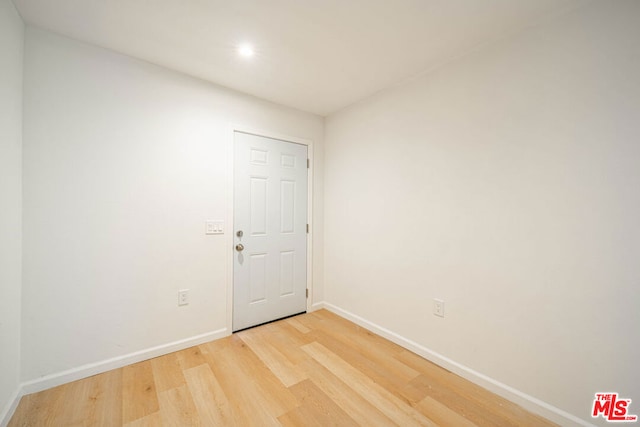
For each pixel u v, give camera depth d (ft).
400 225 7.23
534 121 4.87
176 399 5.05
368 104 8.19
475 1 4.42
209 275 7.30
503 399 5.15
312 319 8.91
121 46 5.79
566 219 4.53
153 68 6.45
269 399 5.07
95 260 5.76
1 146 4.29
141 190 6.30
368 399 5.10
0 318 4.29
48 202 5.27
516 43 5.08
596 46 4.23
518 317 5.06
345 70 6.67
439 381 5.68
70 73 5.49
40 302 5.20
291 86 7.53
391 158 7.50
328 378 5.73
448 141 6.16
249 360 6.39
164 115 6.60
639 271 3.88
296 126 9.12
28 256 5.07
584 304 4.35
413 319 6.88
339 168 9.29
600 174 4.20
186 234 6.93
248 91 7.82
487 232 5.49
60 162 5.39
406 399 5.12
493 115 5.41
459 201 5.95
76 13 4.81
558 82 4.60
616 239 4.07
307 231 9.47
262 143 8.32
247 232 8.04
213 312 7.38
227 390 5.31
